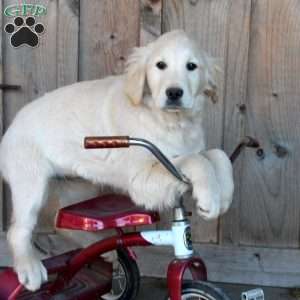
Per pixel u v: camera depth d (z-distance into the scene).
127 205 2.66
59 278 2.72
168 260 3.57
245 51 3.34
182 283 2.30
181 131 2.74
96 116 2.85
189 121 2.77
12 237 2.88
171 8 3.36
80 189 3.20
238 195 3.47
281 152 3.42
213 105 3.41
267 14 3.31
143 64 2.71
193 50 2.68
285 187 3.45
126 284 2.93
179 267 2.27
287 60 3.33
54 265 2.71
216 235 3.53
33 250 2.91
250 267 3.51
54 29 3.45
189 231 2.37
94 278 2.88
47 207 3.34
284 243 3.50
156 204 2.53
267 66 3.35
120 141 2.16
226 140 3.43
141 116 2.72
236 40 3.34
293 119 3.38
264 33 3.33
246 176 3.46
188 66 2.65
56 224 2.58
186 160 2.45
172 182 2.46
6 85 3.50
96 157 2.81
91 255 2.62
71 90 2.99
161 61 2.64
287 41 3.32
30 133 2.94
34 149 2.91
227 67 3.37
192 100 2.63
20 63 3.50
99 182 2.89
